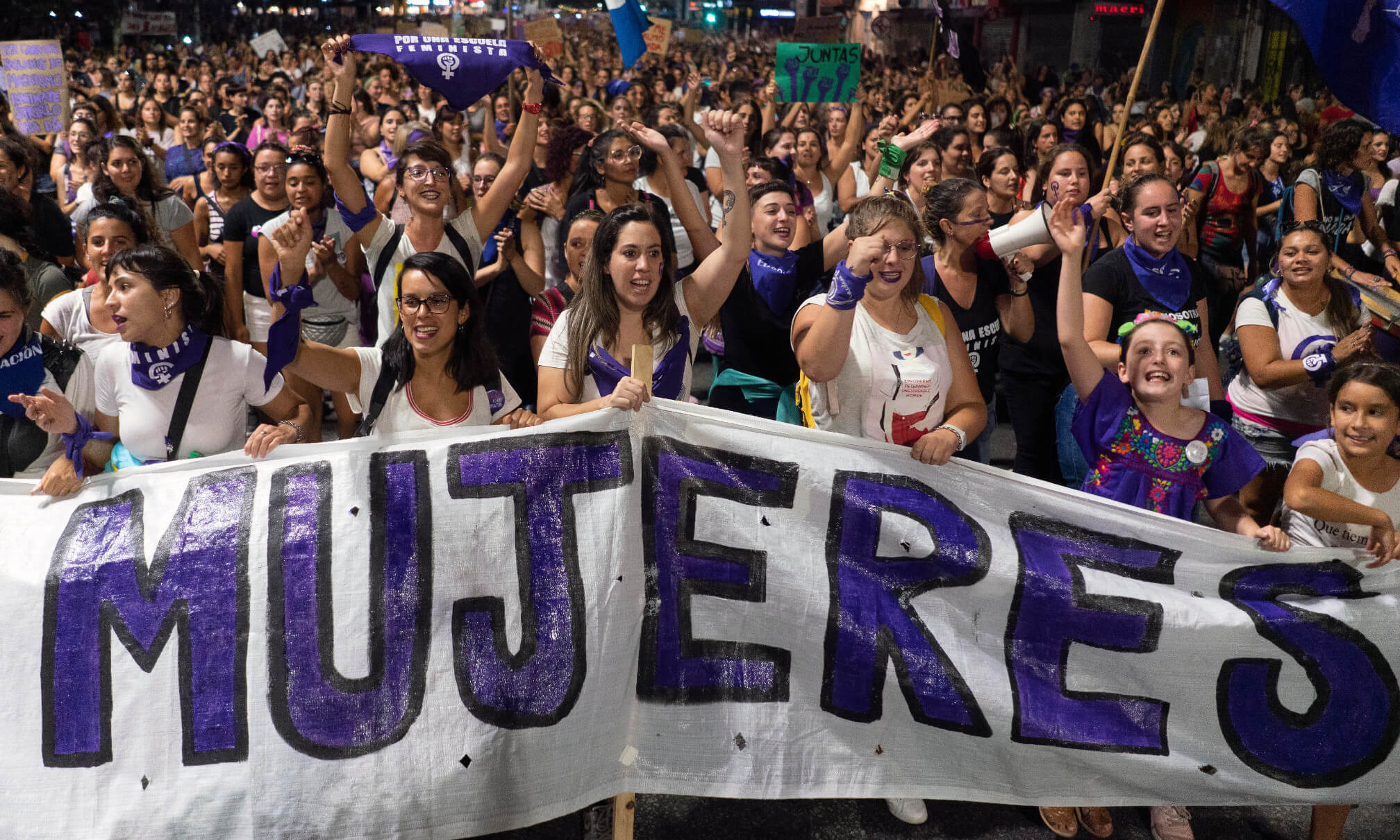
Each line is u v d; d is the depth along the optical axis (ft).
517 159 16.42
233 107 49.42
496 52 15.75
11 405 10.87
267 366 10.16
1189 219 23.25
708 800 11.80
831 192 26.25
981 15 116.26
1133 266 13.98
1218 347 21.50
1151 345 11.02
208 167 29.04
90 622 9.91
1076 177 17.02
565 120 32.09
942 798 11.02
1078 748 10.75
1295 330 14.47
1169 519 11.09
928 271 13.62
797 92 25.53
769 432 10.78
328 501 10.20
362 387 10.94
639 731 10.37
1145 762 10.80
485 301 17.07
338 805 9.72
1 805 9.62
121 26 116.78
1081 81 90.89
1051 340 14.75
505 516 10.31
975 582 10.86
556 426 10.41
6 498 10.19
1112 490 11.60
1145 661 10.89
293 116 39.27
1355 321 14.46
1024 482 11.06
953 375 11.59
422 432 10.37
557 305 14.67
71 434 10.12
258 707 9.82
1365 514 10.84
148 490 10.23
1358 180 23.25
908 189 18.52
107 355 10.71
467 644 10.10
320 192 17.12
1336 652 10.95
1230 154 24.31
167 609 9.94
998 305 14.40
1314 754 10.95
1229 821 11.87
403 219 22.82
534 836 11.21
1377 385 10.40
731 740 10.44
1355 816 11.94
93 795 9.69
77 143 26.13
